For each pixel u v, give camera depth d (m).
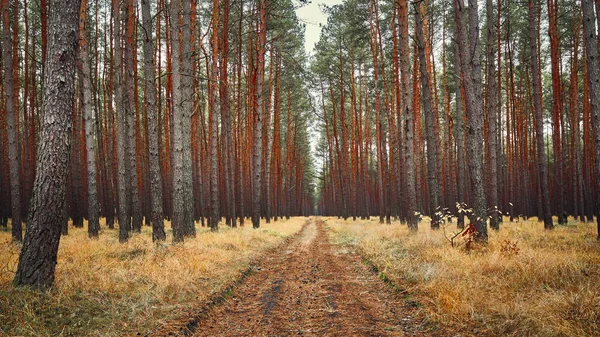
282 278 8.69
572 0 21.98
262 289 7.63
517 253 8.16
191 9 17.75
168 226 23.67
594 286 5.27
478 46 11.35
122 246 11.77
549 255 7.37
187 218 14.95
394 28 21.86
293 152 46.25
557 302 4.81
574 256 7.48
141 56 26.47
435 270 7.24
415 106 23.66
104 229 22.03
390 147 30.94
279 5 21.16
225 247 12.06
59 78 5.89
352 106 33.31
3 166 24.36
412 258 9.27
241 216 24.22
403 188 23.09
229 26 21.02
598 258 7.48
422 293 6.29
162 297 6.19
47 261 5.76
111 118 22.77
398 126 24.91
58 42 5.88
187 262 8.68
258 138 21.50
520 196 31.36
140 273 7.44
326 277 8.65
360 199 40.75
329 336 4.80
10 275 6.28
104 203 29.16
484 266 7.25
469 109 11.19
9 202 26.50
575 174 24.03
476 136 11.09
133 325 5.02
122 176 13.66
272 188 42.75
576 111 23.28
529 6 16.55
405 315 5.52
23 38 24.95
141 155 24.56
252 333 5.02
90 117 14.59
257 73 21.62
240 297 7.00
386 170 27.62
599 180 10.71
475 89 11.27
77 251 10.48
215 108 18.31
